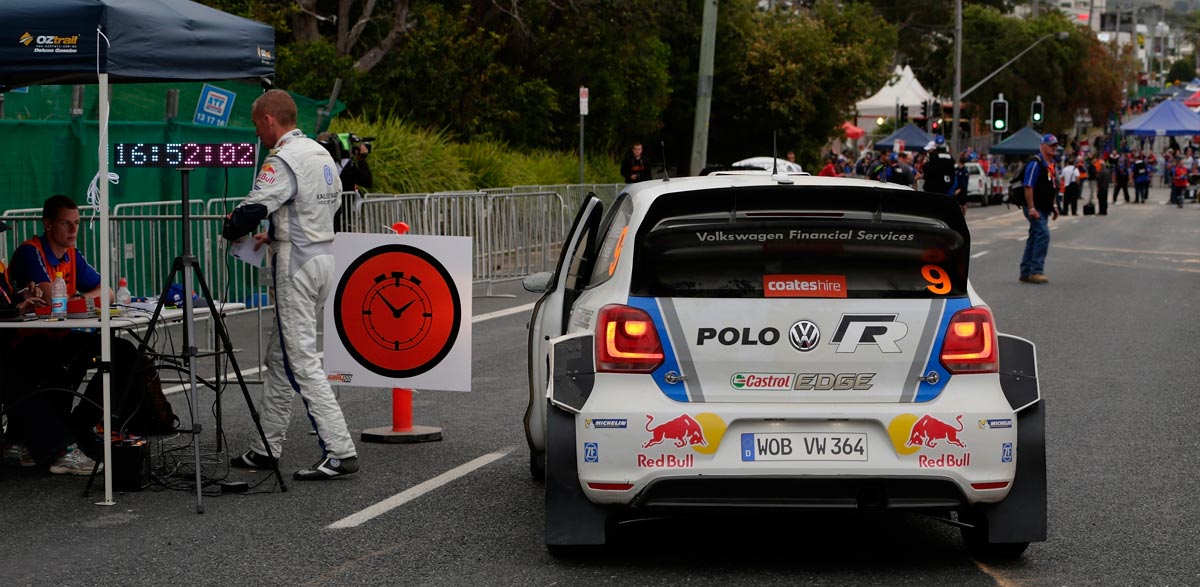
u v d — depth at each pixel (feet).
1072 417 104.99
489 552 67.05
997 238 348.18
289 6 308.60
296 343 83.15
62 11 76.69
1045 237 219.82
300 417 106.42
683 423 60.29
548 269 220.64
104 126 77.15
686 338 60.90
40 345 86.74
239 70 88.84
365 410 108.47
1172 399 112.98
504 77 351.67
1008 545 64.23
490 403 111.45
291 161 81.56
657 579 62.49
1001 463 61.41
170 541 69.26
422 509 76.07
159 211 160.35
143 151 77.56
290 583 61.82
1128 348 144.05
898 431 60.49
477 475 84.89
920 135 555.69
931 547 68.80
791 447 60.39
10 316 79.05
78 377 88.48
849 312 61.11
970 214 512.22
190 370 77.30
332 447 83.76
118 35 77.92
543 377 77.05
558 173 340.59
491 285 198.70
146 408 86.99
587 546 63.67
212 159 78.38
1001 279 227.40
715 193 61.21
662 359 60.90
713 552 67.51
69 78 94.84
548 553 66.90
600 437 60.85
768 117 500.33
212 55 86.12
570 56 395.96
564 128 396.37
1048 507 77.05
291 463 88.69
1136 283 220.23
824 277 61.46
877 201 61.46
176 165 77.56
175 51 82.79
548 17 390.83
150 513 75.41
